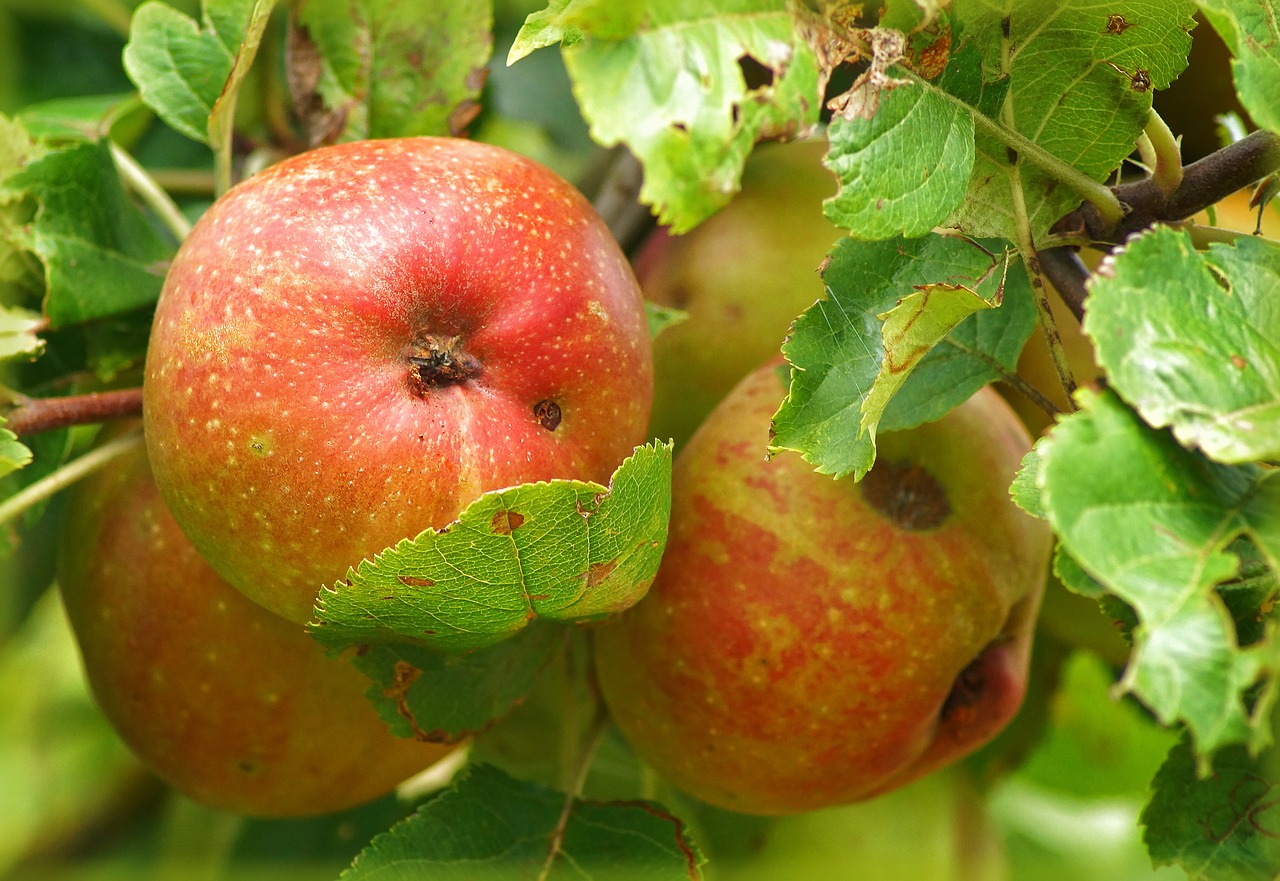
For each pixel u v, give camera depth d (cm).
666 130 32
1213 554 32
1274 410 32
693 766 41
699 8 33
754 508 39
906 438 40
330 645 37
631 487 35
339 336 35
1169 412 32
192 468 36
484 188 37
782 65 33
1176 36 35
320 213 36
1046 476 32
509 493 34
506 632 36
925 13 34
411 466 35
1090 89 36
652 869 40
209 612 41
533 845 41
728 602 39
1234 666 31
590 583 36
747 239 46
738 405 41
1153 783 36
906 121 35
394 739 42
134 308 42
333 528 35
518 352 36
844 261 37
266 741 42
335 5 43
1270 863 35
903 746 40
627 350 37
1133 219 37
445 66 43
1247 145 37
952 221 37
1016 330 40
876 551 39
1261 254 34
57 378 43
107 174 42
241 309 35
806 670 39
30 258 43
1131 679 31
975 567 40
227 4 43
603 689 42
